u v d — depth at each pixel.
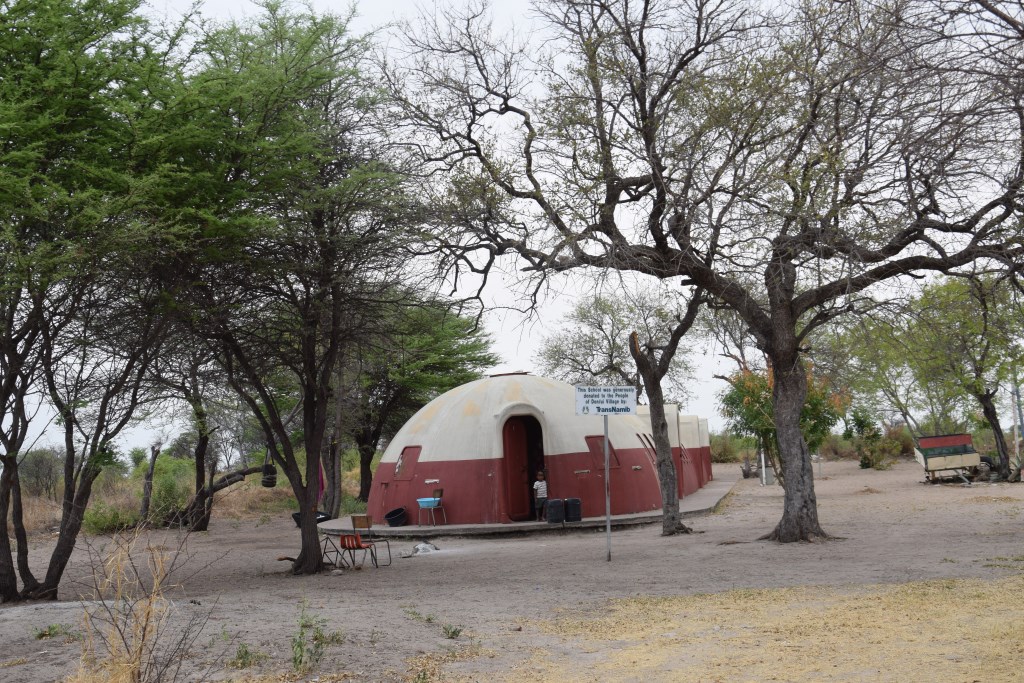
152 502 33.47
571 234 16.62
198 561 22.06
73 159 14.16
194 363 18.94
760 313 19.30
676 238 17.22
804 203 15.55
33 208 13.02
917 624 9.12
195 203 15.06
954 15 9.81
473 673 7.82
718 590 12.86
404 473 29.38
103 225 13.68
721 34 17.53
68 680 6.68
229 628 9.58
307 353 19.27
